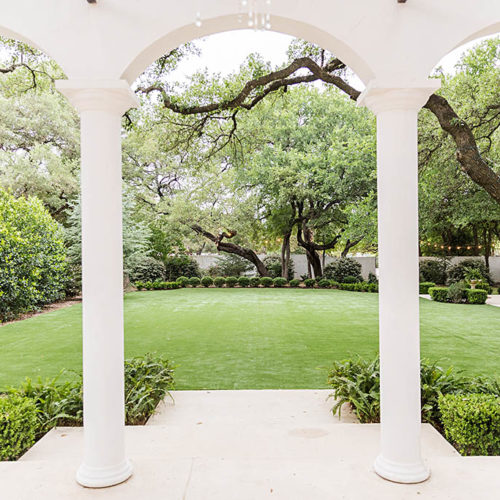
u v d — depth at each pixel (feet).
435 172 31.71
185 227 65.62
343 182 60.03
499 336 26.53
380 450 9.62
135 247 54.29
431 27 8.57
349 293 56.08
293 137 65.41
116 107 8.71
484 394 12.07
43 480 8.54
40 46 8.52
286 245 71.10
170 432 11.93
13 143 63.21
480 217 48.06
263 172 63.31
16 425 10.14
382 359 8.93
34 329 29.60
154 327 30.17
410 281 8.75
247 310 39.04
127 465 8.75
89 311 8.65
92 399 8.57
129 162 68.39
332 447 10.82
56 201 63.36
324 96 64.95
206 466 9.05
